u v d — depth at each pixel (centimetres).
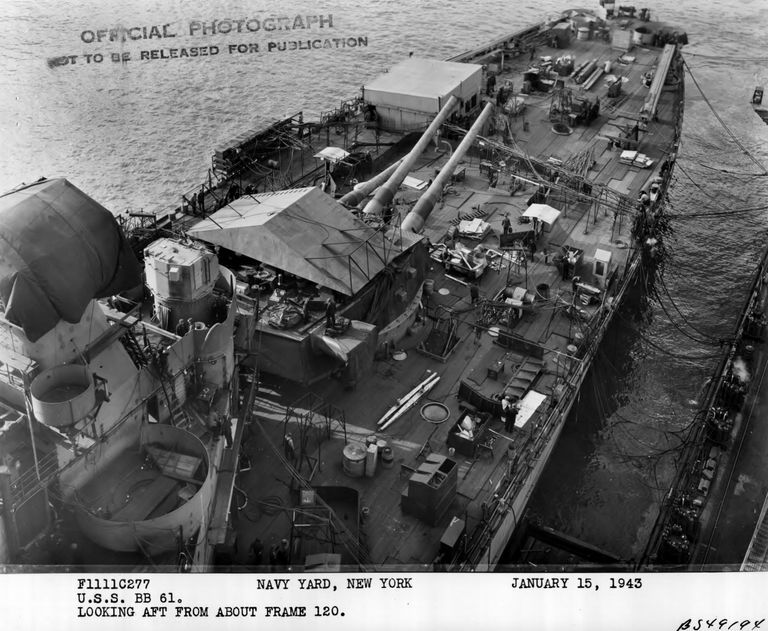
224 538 3522
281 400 4644
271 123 7550
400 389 4812
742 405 5400
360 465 4156
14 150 7588
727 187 8219
